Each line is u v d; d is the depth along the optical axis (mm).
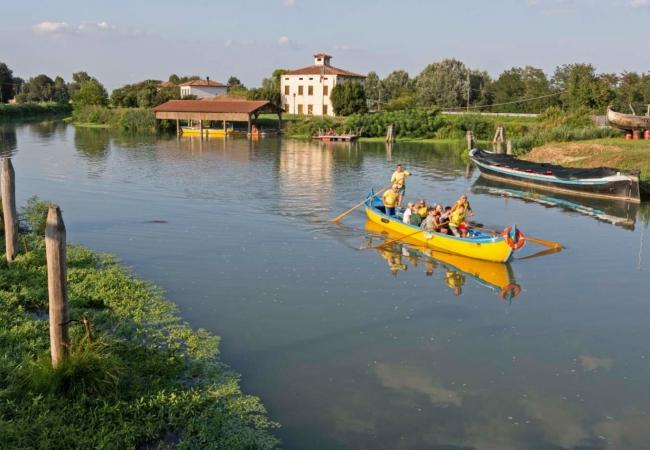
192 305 15859
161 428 9797
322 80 98750
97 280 16781
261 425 10414
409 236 22844
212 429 10047
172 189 34344
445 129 76000
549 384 12203
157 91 105500
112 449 8977
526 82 103875
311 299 16562
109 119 94000
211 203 30156
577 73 78125
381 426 10609
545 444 10203
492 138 73188
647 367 13016
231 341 13789
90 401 9945
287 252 21109
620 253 21875
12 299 14219
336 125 78625
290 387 11836
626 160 38156
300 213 27797
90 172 41156
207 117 79562
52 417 9336
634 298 17188
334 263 19922
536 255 21516
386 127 77625
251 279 18062
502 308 16281
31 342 11914
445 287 17844
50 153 53188
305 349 13492
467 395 11711
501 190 36469
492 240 19953
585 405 11438
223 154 54312
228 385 11570
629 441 10320
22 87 159000
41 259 17391
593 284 18359
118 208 28672
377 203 27500
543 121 71188
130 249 21125
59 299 10008
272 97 99438
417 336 14344
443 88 107438
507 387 12047
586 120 63250
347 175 41219
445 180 40344
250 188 35000
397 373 12516
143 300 15688
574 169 35531
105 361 10523
